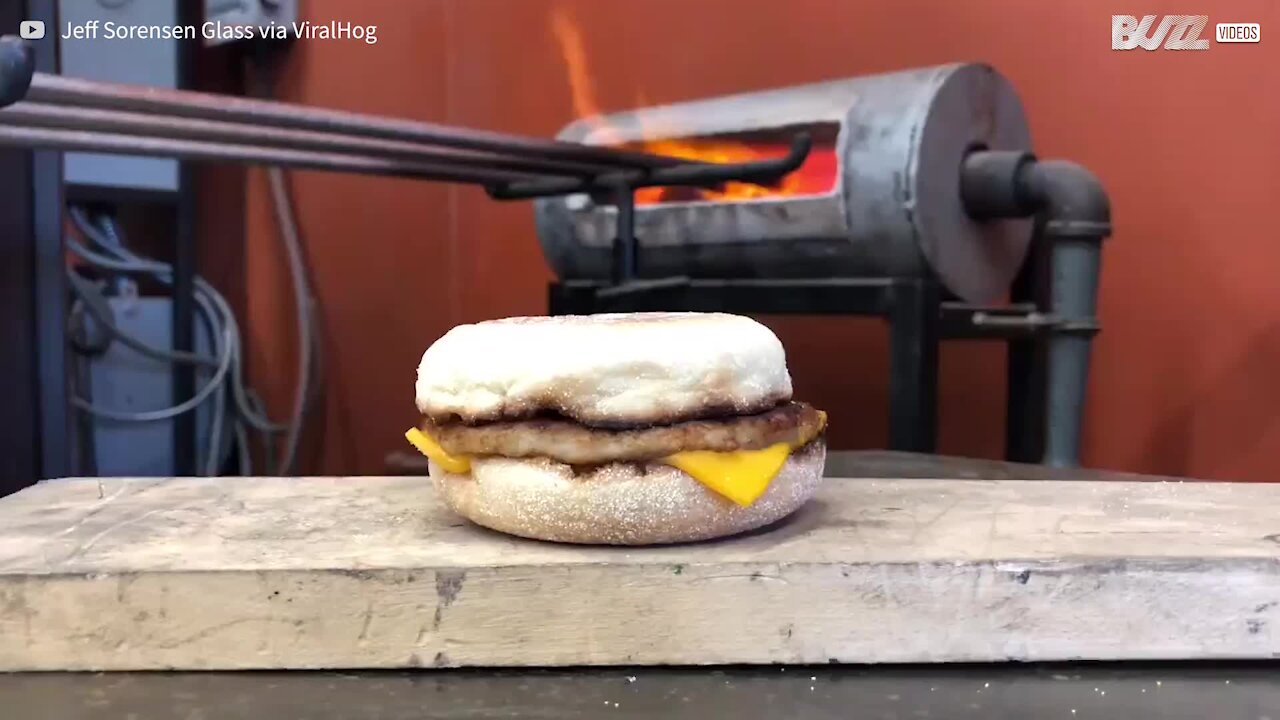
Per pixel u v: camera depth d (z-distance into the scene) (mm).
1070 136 533
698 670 212
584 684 205
